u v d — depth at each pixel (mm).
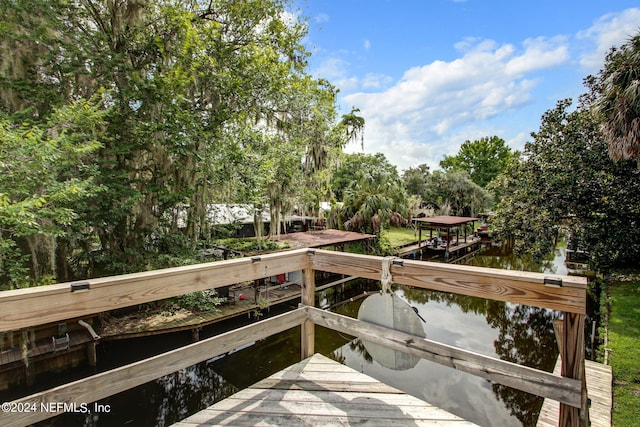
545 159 9945
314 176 13555
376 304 1915
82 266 8102
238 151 8484
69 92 7090
